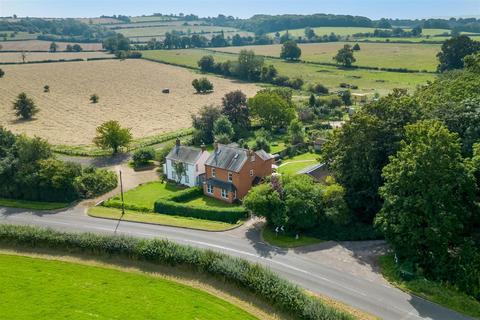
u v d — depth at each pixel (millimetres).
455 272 47812
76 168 79625
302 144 106438
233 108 121688
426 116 63500
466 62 96625
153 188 81250
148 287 47969
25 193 77125
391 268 51375
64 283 48938
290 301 42375
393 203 51844
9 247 57281
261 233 61812
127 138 102000
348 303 45219
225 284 48094
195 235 61688
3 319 42781
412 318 42812
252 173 75500
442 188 48719
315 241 59094
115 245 53844
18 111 141250
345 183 63750
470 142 57781
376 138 62594
